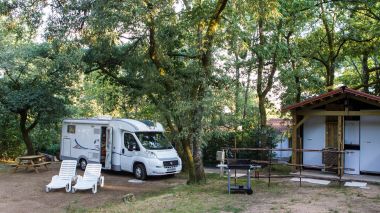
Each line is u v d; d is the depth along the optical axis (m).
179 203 10.59
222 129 14.98
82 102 32.44
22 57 20.03
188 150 13.99
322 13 19.73
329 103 14.77
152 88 13.61
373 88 23.56
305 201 10.32
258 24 17.73
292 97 20.78
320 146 15.51
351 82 26.70
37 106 20.34
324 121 15.47
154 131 17.58
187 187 13.23
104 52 16.98
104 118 19.03
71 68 20.00
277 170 16.80
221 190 12.39
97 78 21.12
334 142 15.16
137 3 11.39
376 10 20.30
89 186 13.38
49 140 26.09
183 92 13.23
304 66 20.67
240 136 19.94
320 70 23.17
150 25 12.97
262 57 17.58
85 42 13.70
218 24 14.01
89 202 11.89
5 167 20.55
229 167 11.70
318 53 21.50
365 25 20.16
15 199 12.37
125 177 17.17
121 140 17.53
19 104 19.73
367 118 14.49
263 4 13.11
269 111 23.00
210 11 14.14
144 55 14.66
